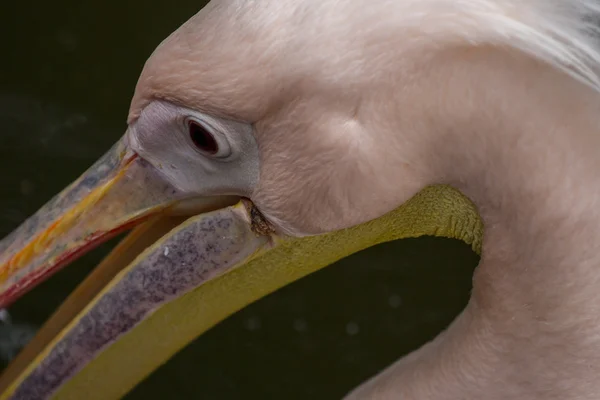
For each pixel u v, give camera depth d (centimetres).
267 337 338
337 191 290
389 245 362
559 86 288
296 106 290
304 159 290
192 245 295
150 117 293
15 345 328
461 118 288
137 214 295
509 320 291
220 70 290
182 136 293
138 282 295
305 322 342
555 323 290
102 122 390
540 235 289
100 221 295
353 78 289
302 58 289
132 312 296
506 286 290
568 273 289
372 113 289
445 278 354
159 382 329
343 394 329
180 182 294
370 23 289
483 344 292
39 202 361
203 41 290
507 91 288
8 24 422
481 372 292
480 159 289
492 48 288
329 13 289
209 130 292
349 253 296
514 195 289
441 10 288
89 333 296
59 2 430
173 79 291
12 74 404
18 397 297
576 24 289
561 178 288
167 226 296
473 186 290
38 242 295
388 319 342
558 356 290
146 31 424
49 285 341
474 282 292
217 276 295
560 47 288
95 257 347
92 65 411
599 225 289
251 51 290
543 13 289
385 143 289
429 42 288
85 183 295
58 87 401
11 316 331
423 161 290
